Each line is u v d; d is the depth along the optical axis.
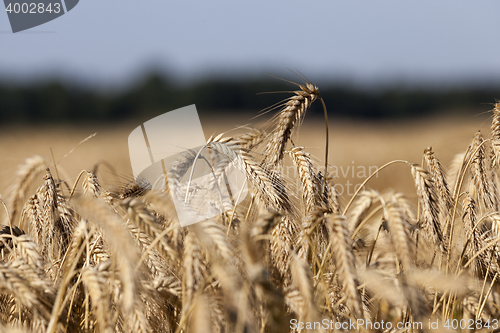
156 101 57.03
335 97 53.66
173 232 1.94
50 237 2.86
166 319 2.38
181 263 2.00
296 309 2.12
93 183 2.91
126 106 57.16
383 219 3.00
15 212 3.52
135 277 1.94
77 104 55.62
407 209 3.17
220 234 1.88
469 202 3.10
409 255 2.18
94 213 1.90
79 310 2.47
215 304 1.94
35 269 2.30
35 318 2.20
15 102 53.41
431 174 3.20
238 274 1.80
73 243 2.44
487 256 3.02
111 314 2.20
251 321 1.73
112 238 1.85
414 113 53.12
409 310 2.64
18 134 31.84
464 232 3.22
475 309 3.12
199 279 1.83
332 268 2.71
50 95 54.44
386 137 21.17
